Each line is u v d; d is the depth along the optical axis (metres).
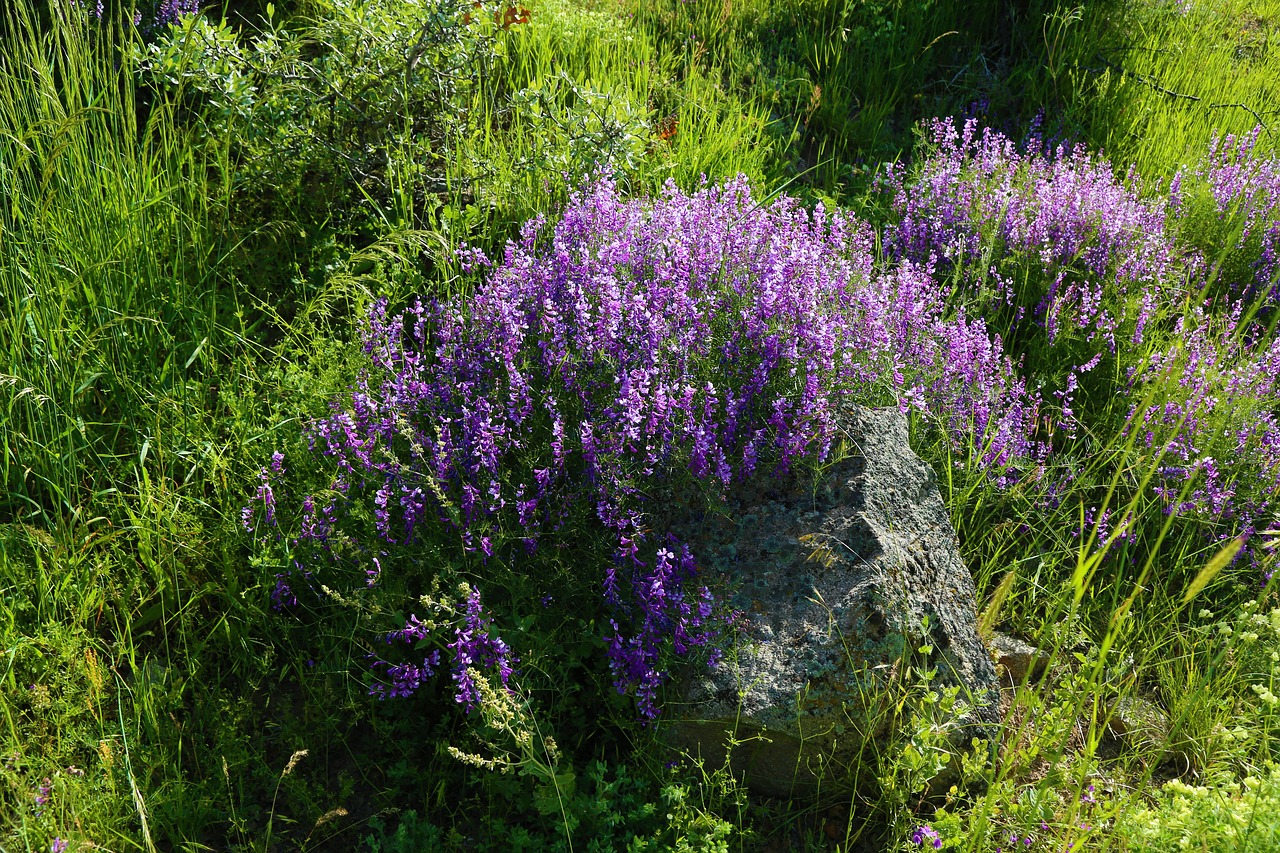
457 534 3.43
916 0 7.32
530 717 3.05
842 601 3.31
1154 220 5.64
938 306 4.98
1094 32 7.48
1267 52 8.69
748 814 3.24
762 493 3.58
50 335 3.80
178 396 3.93
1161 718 3.66
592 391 3.63
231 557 3.50
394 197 4.75
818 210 4.87
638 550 3.42
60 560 3.36
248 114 4.57
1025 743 3.47
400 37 4.78
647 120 5.41
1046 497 4.36
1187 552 4.28
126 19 5.26
